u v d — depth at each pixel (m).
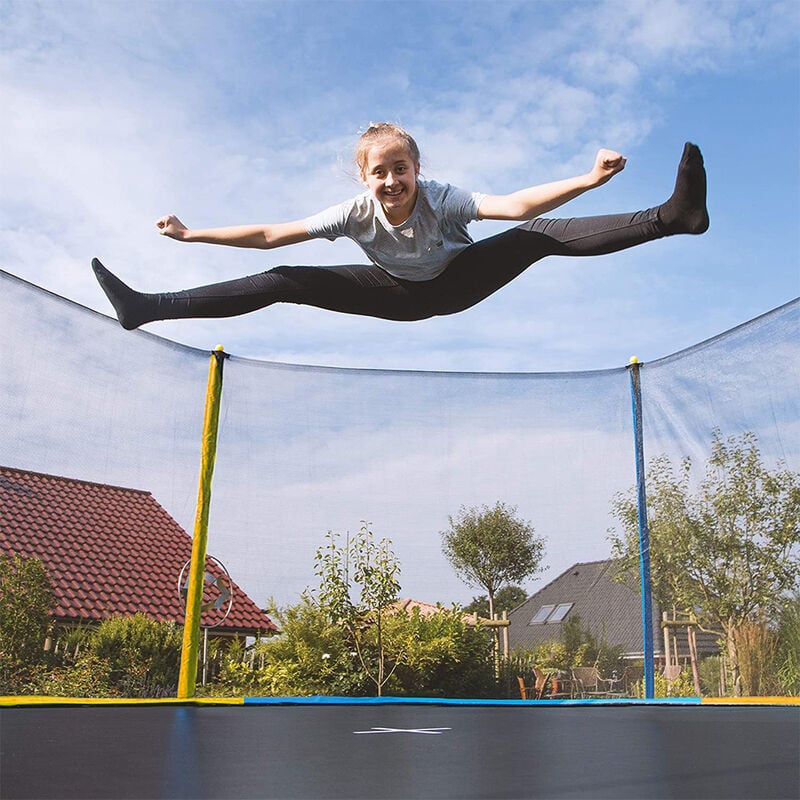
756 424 4.05
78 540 4.27
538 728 2.49
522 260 2.29
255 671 4.39
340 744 1.98
